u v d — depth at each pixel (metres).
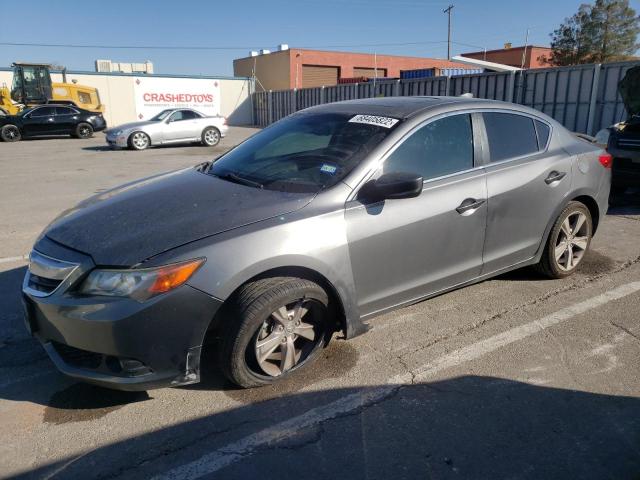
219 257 2.69
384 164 3.29
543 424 2.73
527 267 4.82
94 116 23.97
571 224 4.54
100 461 2.48
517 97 15.82
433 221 3.42
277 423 2.75
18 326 3.84
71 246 2.83
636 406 2.88
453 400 2.94
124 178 11.26
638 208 7.66
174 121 18.89
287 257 2.83
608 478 2.37
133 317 2.55
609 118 13.60
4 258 5.43
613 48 46.03
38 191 9.55
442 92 18.36
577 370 3.22
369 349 3.49
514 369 3.24
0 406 2.91
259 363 2.94
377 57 46.19
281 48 44.09
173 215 2.98
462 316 3.96
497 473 2.40
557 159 4.23
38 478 2.38
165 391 3.03
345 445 2.58
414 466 2.44
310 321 3.16
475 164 3.75
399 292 3.42
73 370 2.75
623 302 4.18
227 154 4.09
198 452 2.54
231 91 36.38
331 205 3.07
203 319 2.67
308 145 3.61
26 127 22.05
